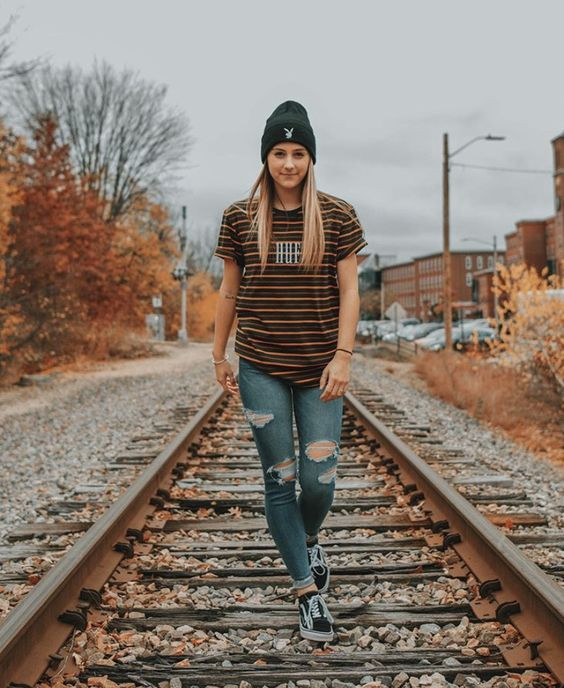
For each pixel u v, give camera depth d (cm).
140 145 4203
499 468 765
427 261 15088
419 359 2356
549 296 1334
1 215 1844
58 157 2297
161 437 954
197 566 432
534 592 326
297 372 327
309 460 335
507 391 1373
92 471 754
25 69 1852
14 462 844
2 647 272
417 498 572
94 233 2409
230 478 688
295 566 336
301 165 315
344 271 324
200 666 306
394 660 309
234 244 331
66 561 366
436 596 380
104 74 4081
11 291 2008
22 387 1741
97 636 329
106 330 2858
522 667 298
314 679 296
